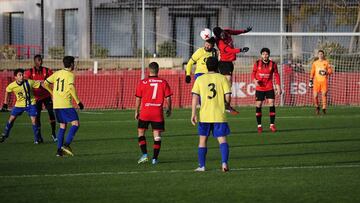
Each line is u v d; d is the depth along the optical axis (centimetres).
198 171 2858
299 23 8012
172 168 2972
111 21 8631
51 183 2605
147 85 3097
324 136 4191
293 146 3731
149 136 4272
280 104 6581
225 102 2788
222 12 8594
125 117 5569
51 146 3841
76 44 8862
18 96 3959
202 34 4369
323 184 2544
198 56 4278
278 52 8350
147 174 2803
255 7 8350
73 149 3678
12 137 4281
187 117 5503
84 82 6369
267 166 3011
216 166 3028
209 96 2766
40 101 4053
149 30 8669
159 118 3102
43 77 4194
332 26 7888
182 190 2441
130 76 6469
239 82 6562
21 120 5416
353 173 2797
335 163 3097
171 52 8306
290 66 6638
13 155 3456
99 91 6406
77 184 2580
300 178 2673
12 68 7806
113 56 8425
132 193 2397
